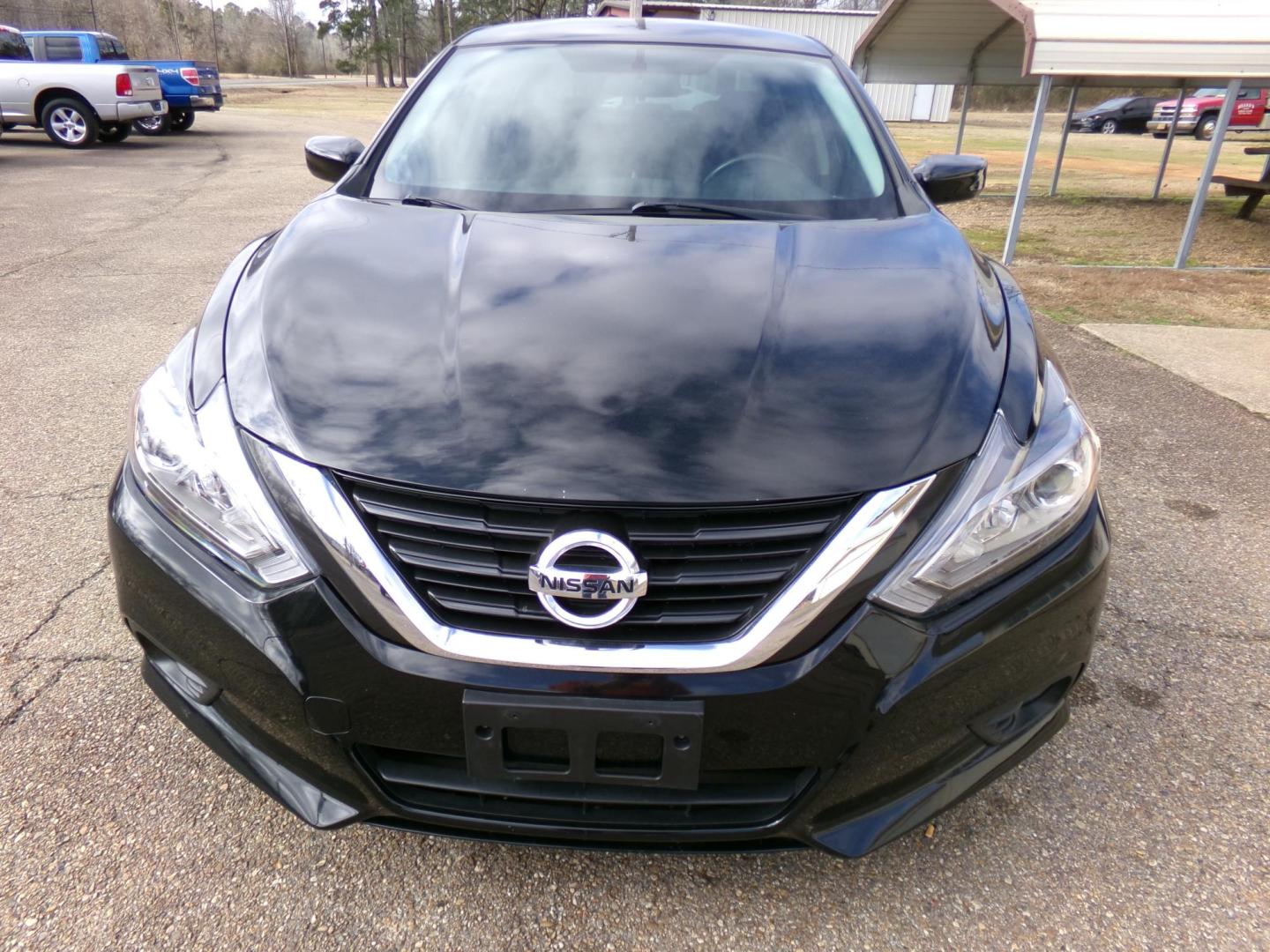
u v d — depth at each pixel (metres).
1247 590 2.83
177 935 1.64
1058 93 43.16
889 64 11.64
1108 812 1.98
